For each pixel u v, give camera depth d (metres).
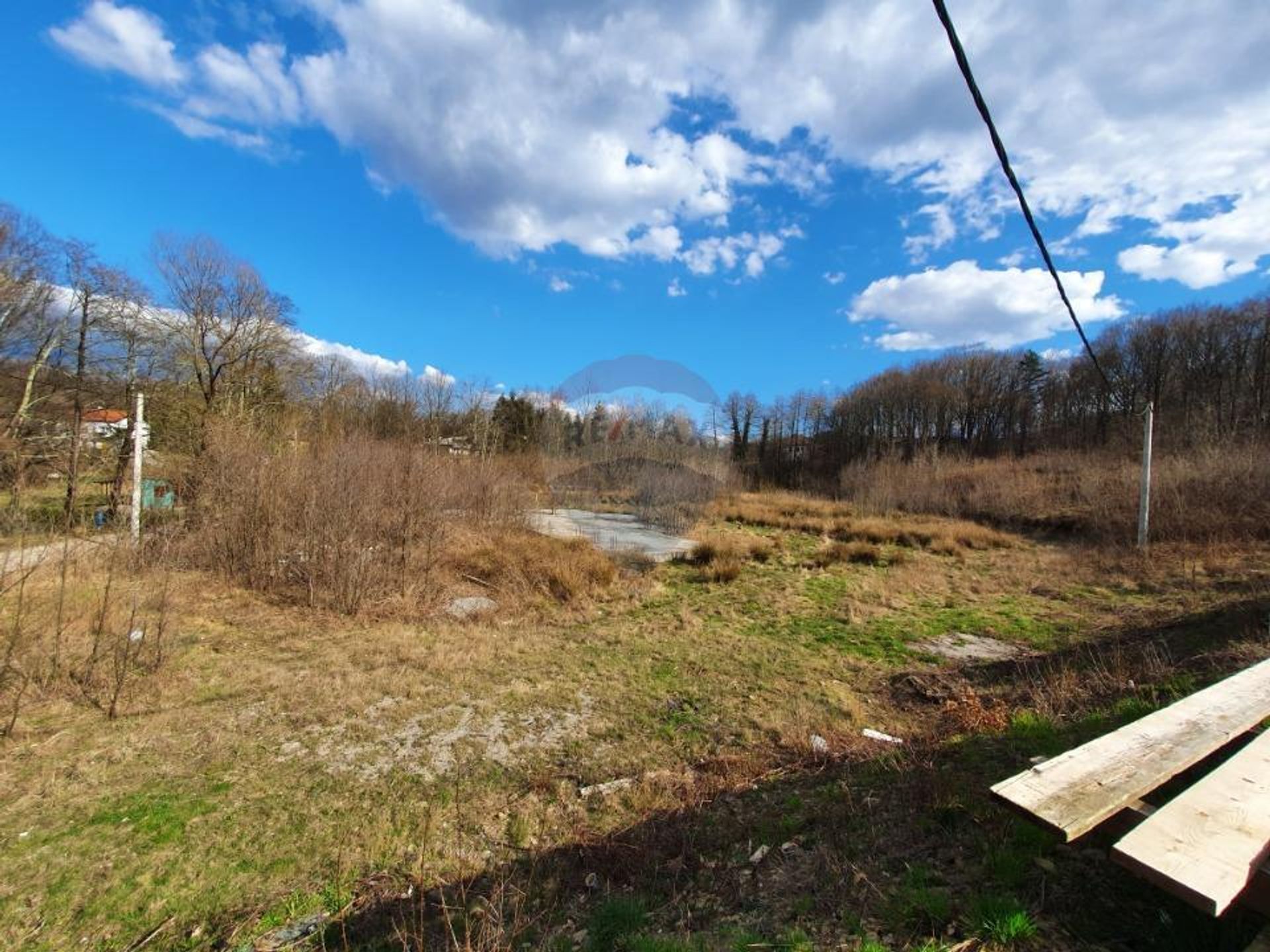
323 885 3.05
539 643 7.11
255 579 8.84
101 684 5.32
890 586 10.34
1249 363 31.72
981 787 2.96
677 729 4.85
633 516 12.27
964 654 6.72
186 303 18.27
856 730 4.74
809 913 2.25
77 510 7.88
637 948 2.25
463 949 2.40
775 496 26.28
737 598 9.46
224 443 10.33
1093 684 4.66
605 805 3.74
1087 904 1.98
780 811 3.31
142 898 2.96
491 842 3.40
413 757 4.39
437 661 6.30
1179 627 6.57
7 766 4.09
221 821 3.58
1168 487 14.77
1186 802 1.77
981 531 16.72
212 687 5.52
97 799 3.77
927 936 1.94
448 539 10.49
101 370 17.31
